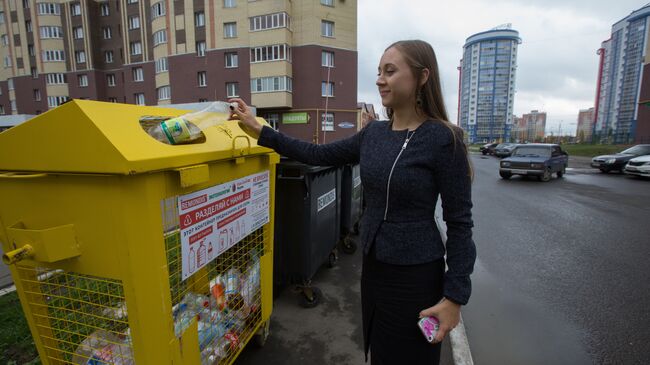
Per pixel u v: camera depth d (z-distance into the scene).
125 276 1.30
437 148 1.24
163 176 1.34
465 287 1.24
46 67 39.59
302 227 3.13
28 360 2.35
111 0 37.53
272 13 28.03
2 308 2.89
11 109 44.00
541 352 2.70
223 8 29.38
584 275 4.18
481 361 2.59
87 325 1.55
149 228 1.29
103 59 39.22
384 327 1.40
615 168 15.94
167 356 1.45
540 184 12.75
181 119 1.54
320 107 29.77
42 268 1.49
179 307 1.57
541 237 5.82
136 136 1.31
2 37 42.06
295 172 3.05
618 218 7.18
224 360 2.01
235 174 1.86
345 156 1.68
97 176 1.24
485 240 5.66
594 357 2.64
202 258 1.60
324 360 2.45
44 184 1.33
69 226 1.31
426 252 1.32
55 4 38.59
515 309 3.38
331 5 29.11
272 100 29.06
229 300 2.05
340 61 30.03
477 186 12.26
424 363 1.39
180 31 31.23
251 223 2.07
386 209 1.33
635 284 3.91
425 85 1.33
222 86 30.36
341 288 3.61
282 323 2.93
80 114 1.20
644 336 2.90
